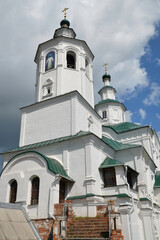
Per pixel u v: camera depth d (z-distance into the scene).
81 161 16.58
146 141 28.44
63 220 12.73
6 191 15.42
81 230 12.77
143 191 19.25
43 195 13.82
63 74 21.02
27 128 20.77
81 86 21.25
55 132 19.11
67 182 16.34
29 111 21.44
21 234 6.24
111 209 12.51
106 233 12.02
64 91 20.45
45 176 14.34
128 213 14.92
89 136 16.72
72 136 17.94
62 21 26.42
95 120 22.58
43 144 18.66
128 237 14.11
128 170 18.20
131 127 30.75
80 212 15.13
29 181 14.91
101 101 37.00
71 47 22.39
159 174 26.55
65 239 11.81
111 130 30.22
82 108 20.09
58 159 17.47
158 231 20.50
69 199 15.70
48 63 22.17
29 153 15.56
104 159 18.73
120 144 23.66
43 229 12.22
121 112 36.56
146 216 18.06
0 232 5.79
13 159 16.00
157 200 23.98
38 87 22.03
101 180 17.27
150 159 24.16
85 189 15.69
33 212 13.73
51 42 22.77
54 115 19.80
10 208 7.10
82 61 22.36
